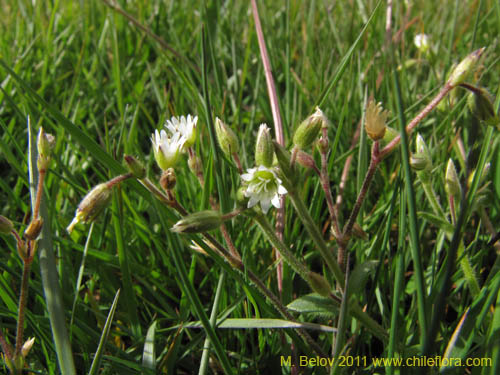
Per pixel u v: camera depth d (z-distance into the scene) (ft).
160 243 0.35
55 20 0.75
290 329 0.26
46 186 0.39
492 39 0.57
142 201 0.41
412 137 0.38
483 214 0.31
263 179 0.24
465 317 0.22
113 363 0.27
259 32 0.40
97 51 0.57
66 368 0.22
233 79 0.60
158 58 0.61
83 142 0.26
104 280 0.33
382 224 0.32
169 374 0.27
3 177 0.47
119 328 0.31
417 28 0.68
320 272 0.38
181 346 0.30
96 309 0.31
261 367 0.30
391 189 0.39
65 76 0.58
